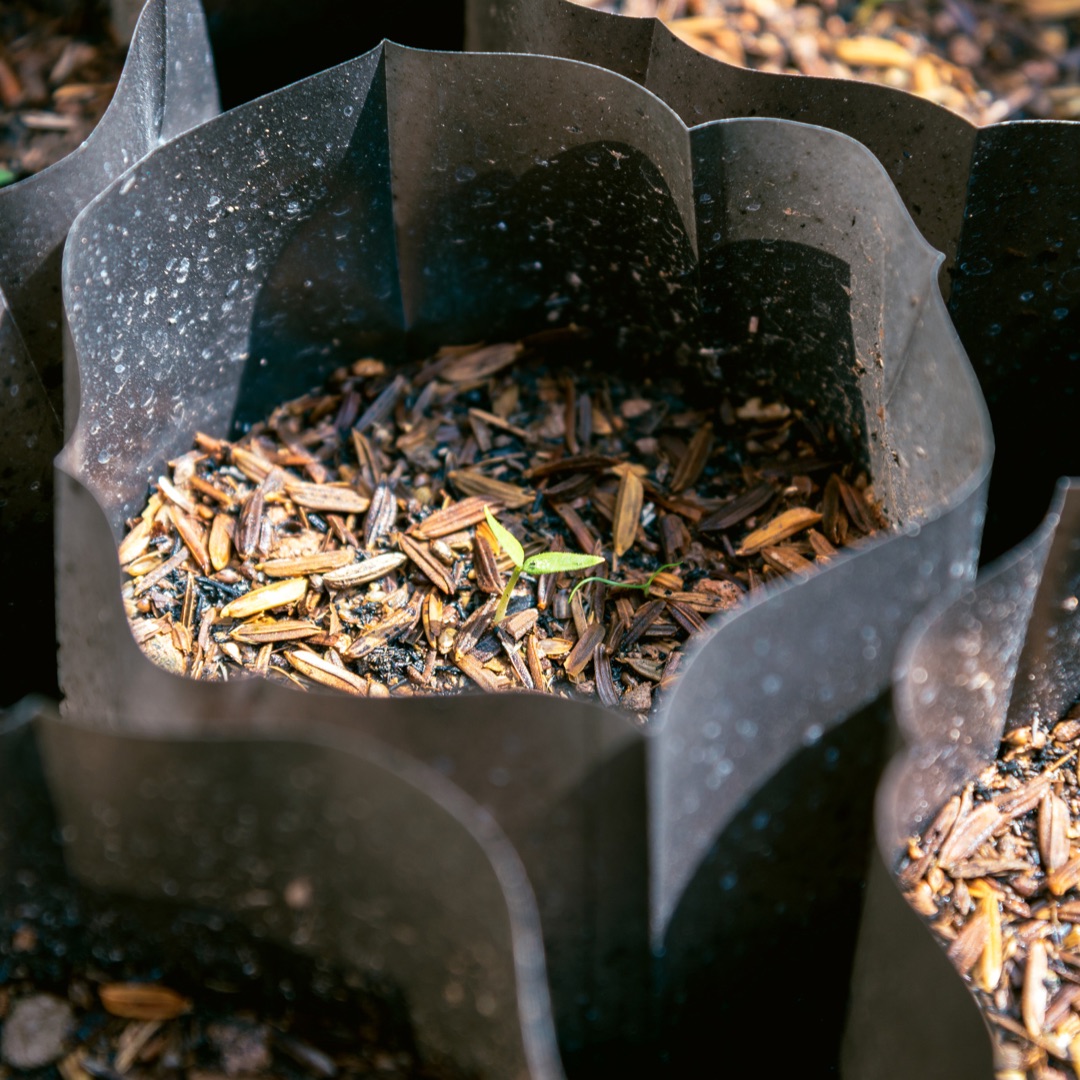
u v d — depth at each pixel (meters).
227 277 0.32
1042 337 0.32
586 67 0.31
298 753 0.27
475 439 0.34
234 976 0.29
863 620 0.28
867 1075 0.29
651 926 0.28
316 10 0.33
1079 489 0.29
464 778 0.28
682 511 0.33
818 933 0.29
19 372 0.31
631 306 0.34
